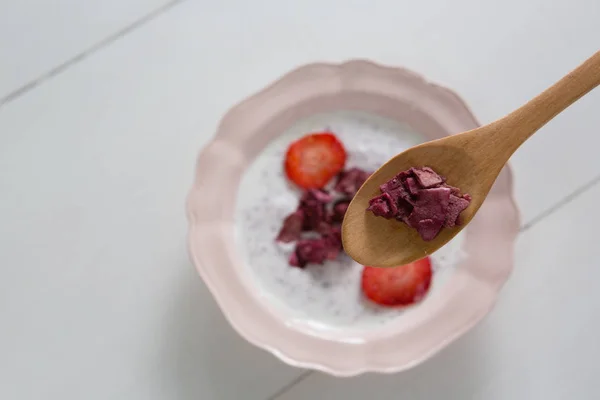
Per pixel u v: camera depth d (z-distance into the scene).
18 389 0.48
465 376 0.47
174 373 0.48
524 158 0.48
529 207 0.48
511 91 0.48
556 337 0.48
